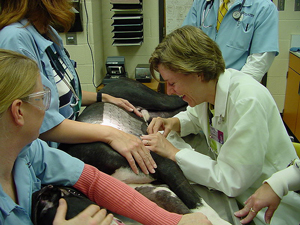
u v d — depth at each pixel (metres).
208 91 1.22
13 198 0.85
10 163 0.81
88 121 1.39
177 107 1.90
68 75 1.45
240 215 1.04
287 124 3.64
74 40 2.92
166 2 3.21
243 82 1.18
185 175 1.22
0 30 1.17
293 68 3.41
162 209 0.98
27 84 0.73
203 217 0.94
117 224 0.89
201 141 1.63
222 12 2.20
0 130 0.74
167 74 1.15
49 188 0.92
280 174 1.05
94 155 1.15
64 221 0.81
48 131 1.16
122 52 3.45
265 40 2.07
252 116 1.08
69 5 1.30
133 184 1.15
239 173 1.09
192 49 1.09
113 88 1.88
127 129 1.39
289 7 3.45
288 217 1.19
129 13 3.02
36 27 1.28
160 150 1.23
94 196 1.01
